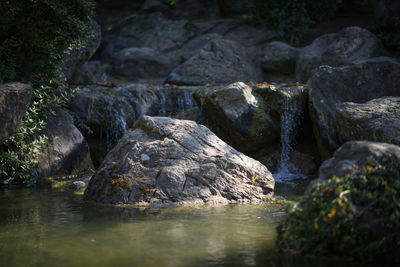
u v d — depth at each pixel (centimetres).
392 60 854
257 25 1548
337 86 822
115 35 1582
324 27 1462
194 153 630
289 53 1223
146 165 619
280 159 877
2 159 763
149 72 1369
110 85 1086
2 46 786
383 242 325
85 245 392
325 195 353
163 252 367
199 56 1261
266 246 379
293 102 870
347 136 691
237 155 650
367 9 1520
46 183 788
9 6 776
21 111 679
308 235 345
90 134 978
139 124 691
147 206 564
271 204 574
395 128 603
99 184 621
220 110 866
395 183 345
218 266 328
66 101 941
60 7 848
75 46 906
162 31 1517
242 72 1227
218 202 580
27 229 456
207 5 1636
